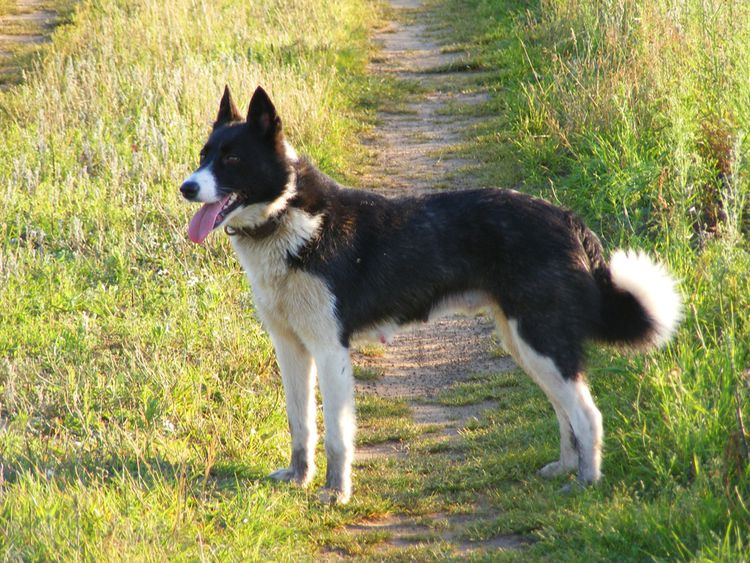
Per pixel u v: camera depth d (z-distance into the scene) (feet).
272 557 15.83
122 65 51.55
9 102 47.52
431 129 46.03
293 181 18.08
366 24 67.51
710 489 15.84
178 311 27.14
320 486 19.08
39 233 31.91
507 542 16.52
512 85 49.32
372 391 24.43
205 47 55.36
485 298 18.88
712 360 19.16
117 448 19.40
